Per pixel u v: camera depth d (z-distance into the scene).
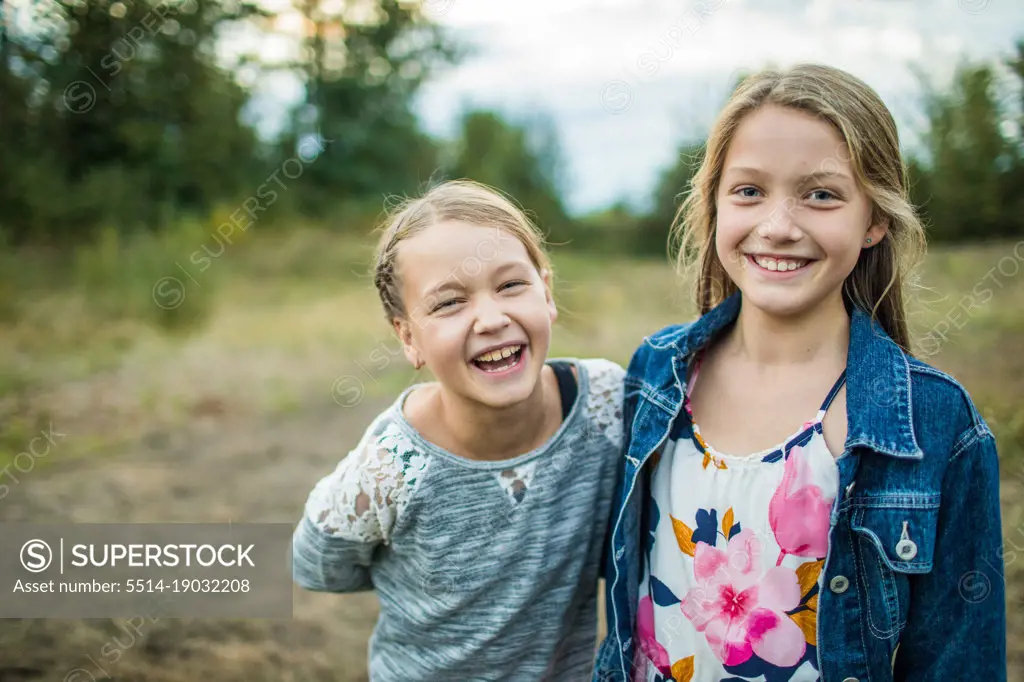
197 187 13.29
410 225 1.49
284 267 10.50
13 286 7.84
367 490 1.54
